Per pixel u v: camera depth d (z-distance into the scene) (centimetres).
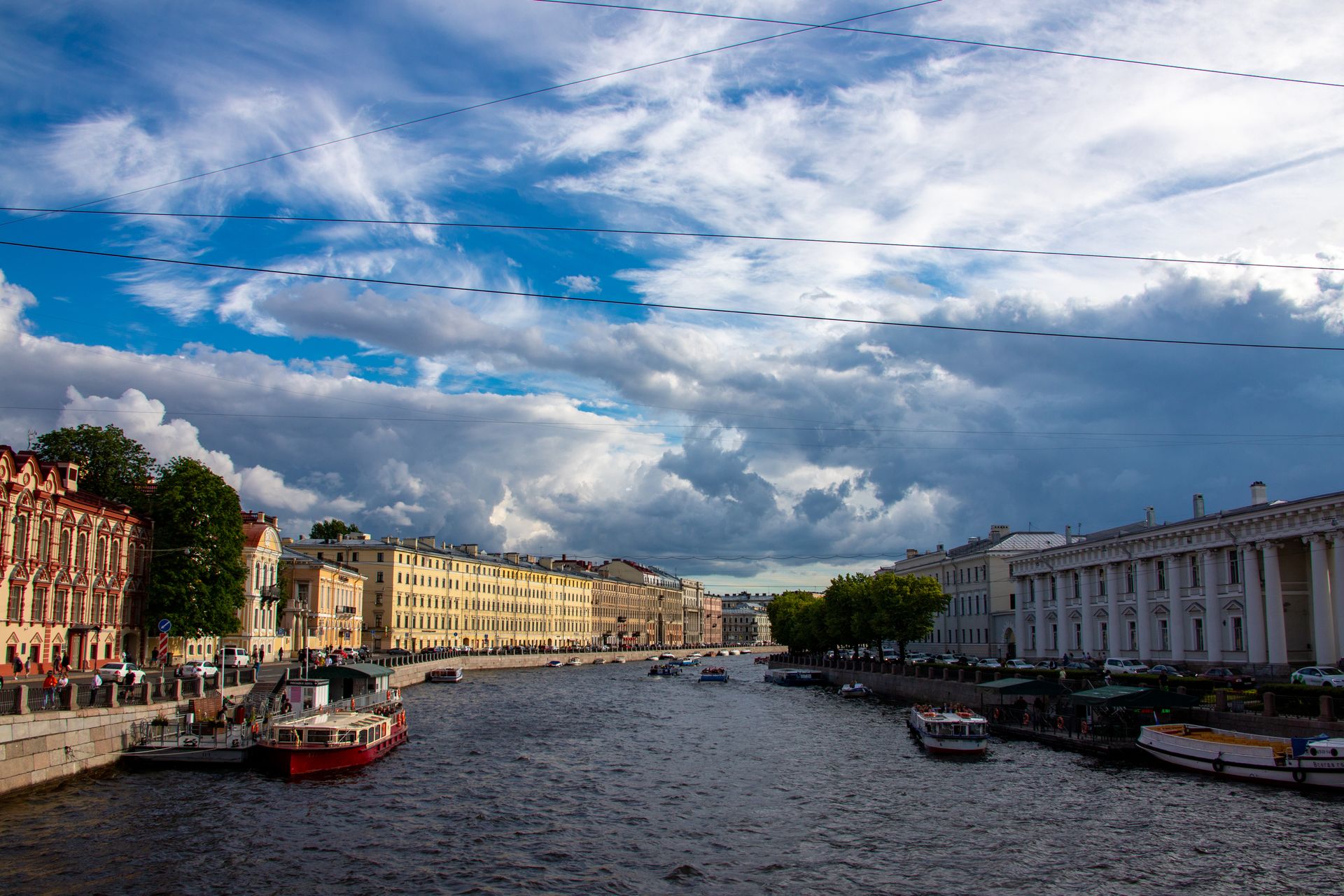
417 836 3509
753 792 4353
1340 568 6575
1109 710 5484
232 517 8738
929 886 2958
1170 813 3769
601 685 12031
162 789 4097
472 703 8906
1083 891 2898
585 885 2962
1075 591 10606
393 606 15450
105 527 7769
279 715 5388
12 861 3078
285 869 3075
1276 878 2986
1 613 6328
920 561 16200
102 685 5047
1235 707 4975
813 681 12519
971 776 4731
